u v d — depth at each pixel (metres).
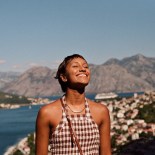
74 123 1.47
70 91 1.51
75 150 1.46
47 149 1.51
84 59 1.53
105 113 1.55
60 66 1.54
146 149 31.38
